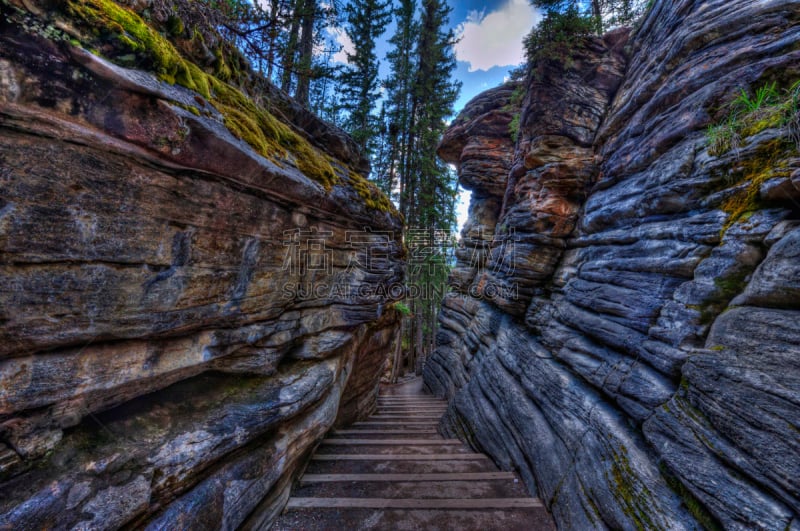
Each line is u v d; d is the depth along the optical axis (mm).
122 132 1854
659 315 3557
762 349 2357
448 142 12742
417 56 15531
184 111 2125
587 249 5488
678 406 2910
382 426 8148
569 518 3641
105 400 2197
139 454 2240
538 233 6492
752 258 2787
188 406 2869
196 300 2586
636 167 4734
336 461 5426
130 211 2041
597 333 4383
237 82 3705
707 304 3023
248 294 3107
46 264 1706
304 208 3744
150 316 2262
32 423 1809
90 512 1860
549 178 6320
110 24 1759
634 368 3654
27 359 1738
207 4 3244
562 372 4914
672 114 4184
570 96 6453
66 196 1734
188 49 2764
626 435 3420
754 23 3607
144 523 2178
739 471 2318
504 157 11047
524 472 4809
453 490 4574
